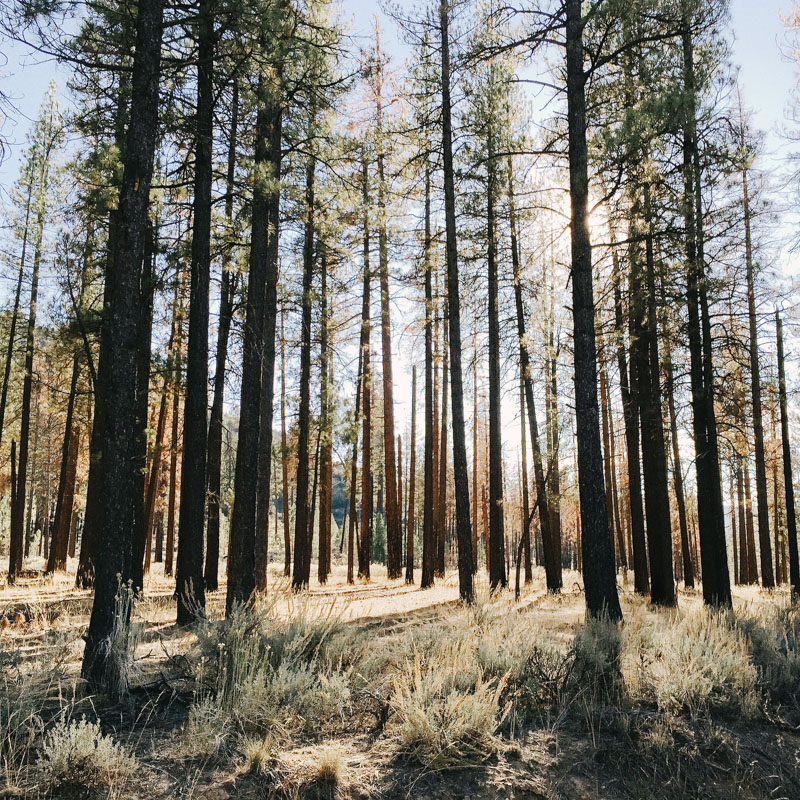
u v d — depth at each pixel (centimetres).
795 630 866
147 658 641
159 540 3228
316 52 1005
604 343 1420
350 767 425
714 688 611
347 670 577
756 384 1641
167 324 1558
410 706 477
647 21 969
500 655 612
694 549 3788
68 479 2389
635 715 542
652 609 1231
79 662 607
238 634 568
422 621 899
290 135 1208
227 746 429
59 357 1648
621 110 1062
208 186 1016
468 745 455
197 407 991
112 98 989
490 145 1611
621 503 3506
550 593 1623
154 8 625
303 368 1800
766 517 2361
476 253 1806
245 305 1162
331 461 2458
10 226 2144
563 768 466
